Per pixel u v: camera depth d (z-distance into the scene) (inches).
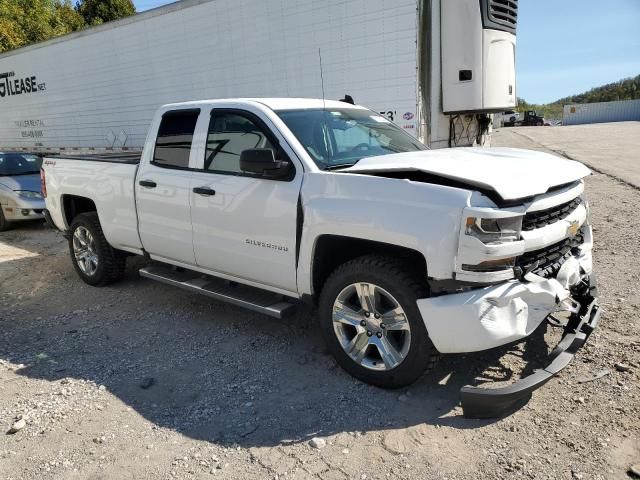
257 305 154.1
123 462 110.3
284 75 329.7
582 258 146.5
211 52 365.4
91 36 453.7
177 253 181.9
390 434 115.6
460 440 112.3
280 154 148.7
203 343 167.0
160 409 130.0
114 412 129.3
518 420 117.6
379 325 130.3
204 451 113.0
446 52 275.4
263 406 129.3
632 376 130.0
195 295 213.2
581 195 155.3
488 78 279.4
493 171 123.6
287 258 146.0
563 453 105.8
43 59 514.9
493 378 135.0
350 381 138.6
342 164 149.6
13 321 193.6
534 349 147.2
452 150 157.8
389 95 286.7
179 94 397.4
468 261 112.7
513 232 116.0
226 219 159.6
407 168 126.6
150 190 184.7
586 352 143.3
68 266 267.9
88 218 221.5
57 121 524.7
